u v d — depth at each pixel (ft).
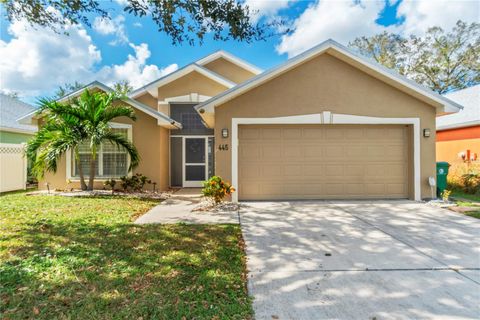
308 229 18.24
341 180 28.96
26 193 33.30
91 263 12.27
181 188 40.29
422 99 27.99
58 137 30.27
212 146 42.27
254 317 8.64
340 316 8.73
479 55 77.00
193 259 12.86
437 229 18.02
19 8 18.86
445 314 8.82
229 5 16.97
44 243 14.83
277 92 28.04
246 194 28.63
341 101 28.25
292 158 28.86
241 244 15.33
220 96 26.66
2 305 9.06
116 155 36.09
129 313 8.65
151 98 47.91
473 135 38.96
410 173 28.76
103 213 22.30
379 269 12.12
